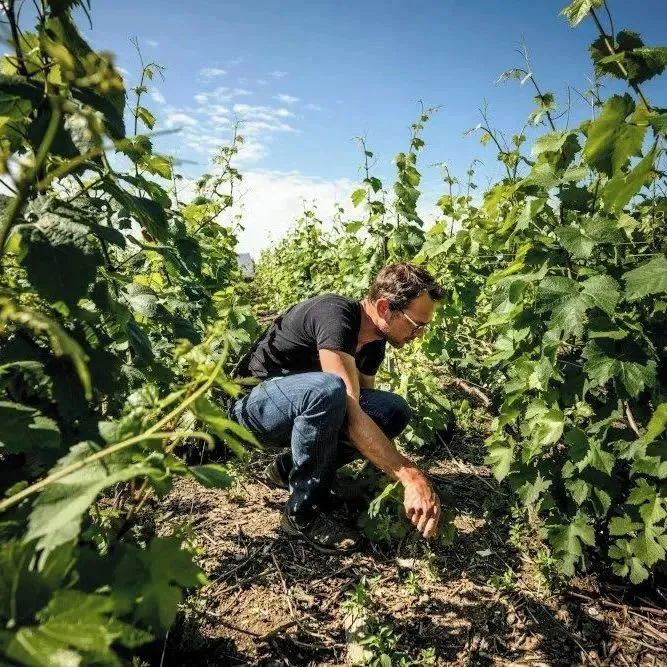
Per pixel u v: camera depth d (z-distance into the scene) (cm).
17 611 70
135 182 140
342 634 191
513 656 187
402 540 242
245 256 1684
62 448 115
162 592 81
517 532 249
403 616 201
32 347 119
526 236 232
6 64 120
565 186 209
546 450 237
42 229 106
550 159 221
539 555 227
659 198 225
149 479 90
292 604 203
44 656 64
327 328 232
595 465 202
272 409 236
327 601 207
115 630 75
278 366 257
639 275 177
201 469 99
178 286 348
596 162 167
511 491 288
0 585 70
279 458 267
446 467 327
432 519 191
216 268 579
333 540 240
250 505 271
